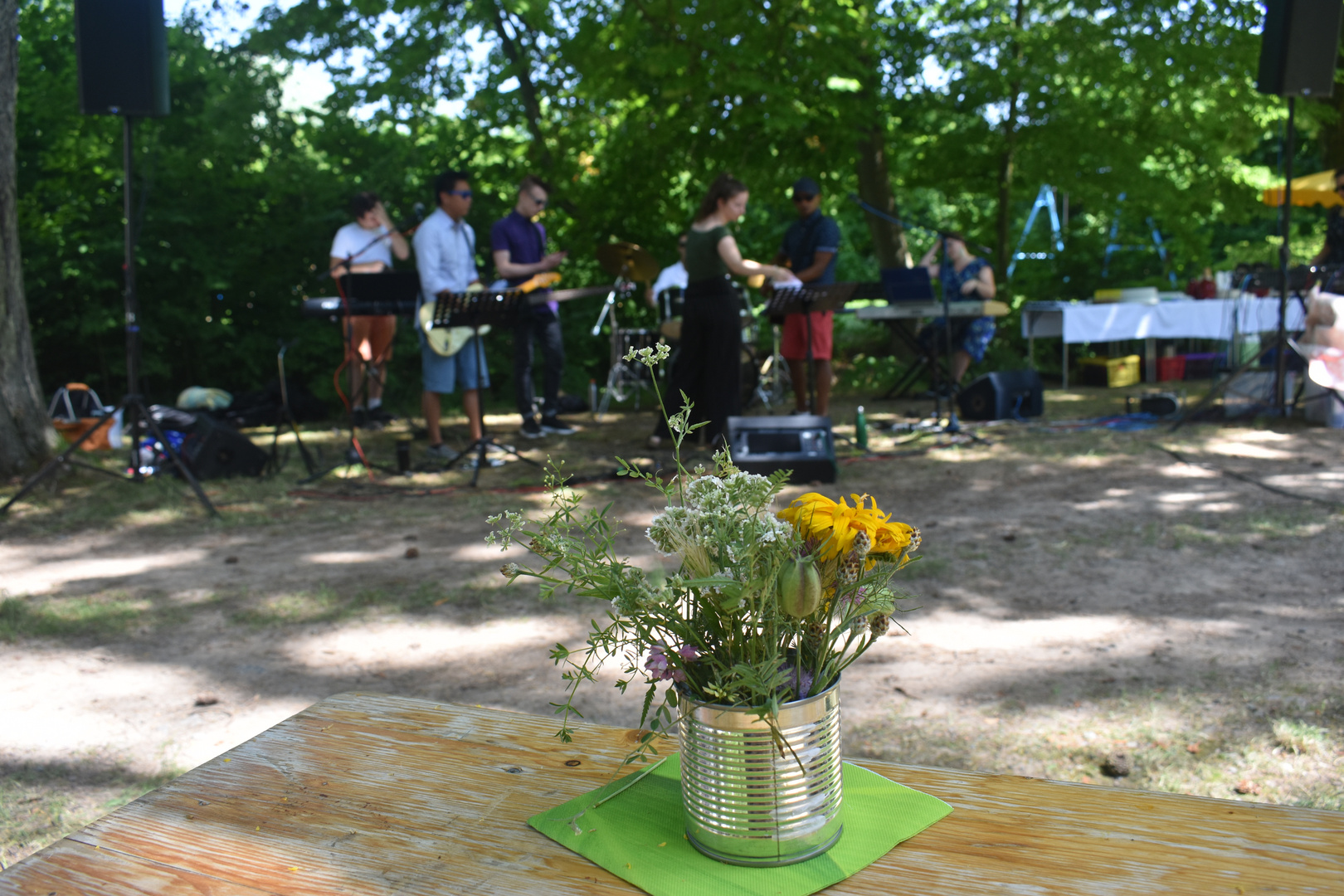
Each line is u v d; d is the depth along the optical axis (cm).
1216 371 837
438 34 963
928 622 324
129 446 741
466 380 618
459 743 136
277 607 363
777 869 104
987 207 1433
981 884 100
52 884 102
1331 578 350
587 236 1065
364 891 101
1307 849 104
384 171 1046
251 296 1048
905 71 1112
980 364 1095
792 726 103
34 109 976
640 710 263
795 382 717
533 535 107
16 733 260
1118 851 105
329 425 884
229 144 983
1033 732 241
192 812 117
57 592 390
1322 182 905
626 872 104
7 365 600
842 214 1419
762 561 101
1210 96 1021
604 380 1146
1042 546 409
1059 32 1016
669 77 909
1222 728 237
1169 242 1259
